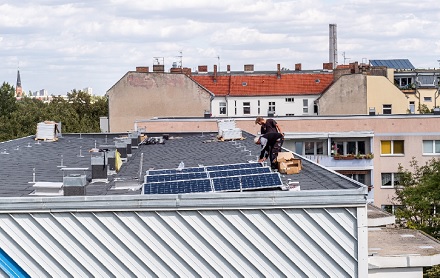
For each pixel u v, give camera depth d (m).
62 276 18.25
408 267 22.25
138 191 22.09
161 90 89.69
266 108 112.38
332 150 64.50
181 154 34.88
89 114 122.12
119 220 18.09
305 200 17.81
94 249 18.14
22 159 32.84
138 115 89.56
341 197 17.78
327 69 120.94
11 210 18.06
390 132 65.62
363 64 108.06
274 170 24.22
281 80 113.50
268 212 17.95
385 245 24.14
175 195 17.94
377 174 65.75
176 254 18.08
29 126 98.12
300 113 111.94
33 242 18.22
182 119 67.81
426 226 45.81
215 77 114.56
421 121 65.44
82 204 18.03
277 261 18.02
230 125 42.28
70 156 34.53
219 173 21.84
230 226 18.02
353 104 96.06
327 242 17.94
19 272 18.27
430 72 130.50
